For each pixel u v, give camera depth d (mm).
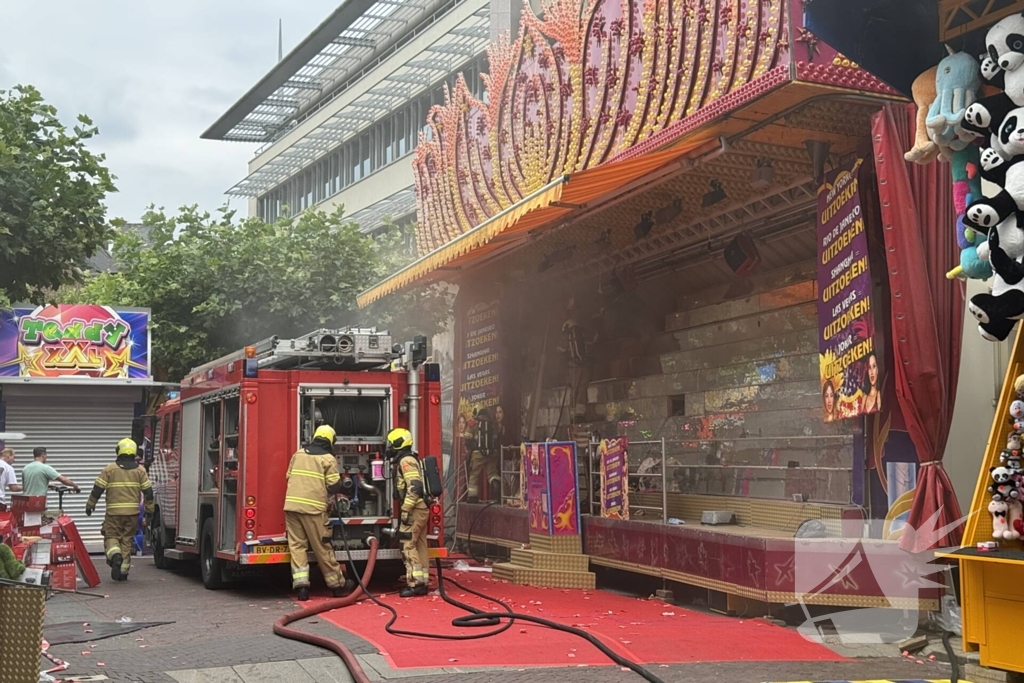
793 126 9570
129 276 19844
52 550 12070
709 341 13305
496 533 14750
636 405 14797
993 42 5449
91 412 20094
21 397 19484
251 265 19062
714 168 11180
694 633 8523
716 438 12805
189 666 7418
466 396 17672
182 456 14000
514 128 14648
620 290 15242
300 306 19031
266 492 11344
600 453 12336
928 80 6371
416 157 18516
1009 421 5879
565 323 16109
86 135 16625
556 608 10195
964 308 9539
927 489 8375
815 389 11125
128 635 8922
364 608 10336
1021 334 6020
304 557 11117
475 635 8383
